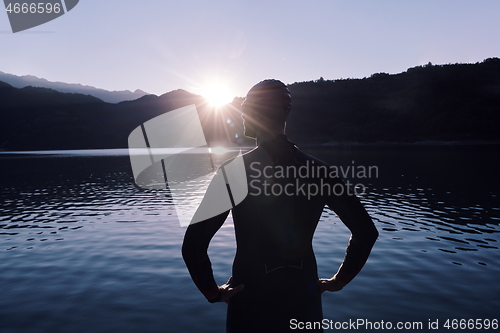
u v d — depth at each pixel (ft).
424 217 28.35
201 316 11.46
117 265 17.02
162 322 11.09
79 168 118.52
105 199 43.70
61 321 11.23
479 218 27.76
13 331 10.62
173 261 17.47
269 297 3.13
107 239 22.49
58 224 28.19
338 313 11.45
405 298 12.49
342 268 3.29
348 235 21.85
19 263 17.66
